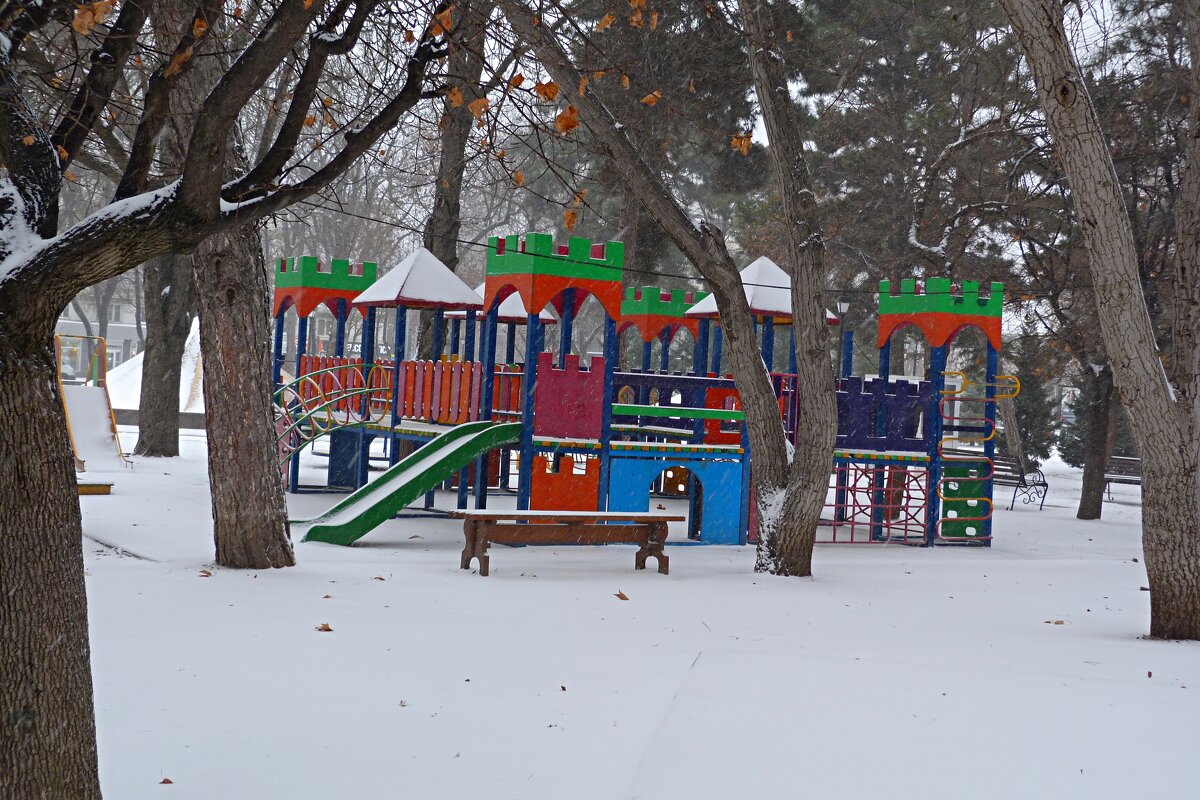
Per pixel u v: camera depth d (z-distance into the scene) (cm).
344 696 634
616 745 562
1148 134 2191
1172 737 587
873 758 542
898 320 1945
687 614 973
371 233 4331
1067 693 678
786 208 1289
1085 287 2475
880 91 3138
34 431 381
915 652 832
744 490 1659
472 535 1179
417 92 478
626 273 2834
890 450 1908
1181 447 959
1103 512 2702
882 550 1733
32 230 397
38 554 380
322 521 1462
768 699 645
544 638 819
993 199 2767
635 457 1595
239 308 1079
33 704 375
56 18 452
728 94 2230
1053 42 925
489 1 744
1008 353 3409
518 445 1530
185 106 988
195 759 520
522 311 2262
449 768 523
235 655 715
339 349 2216
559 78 1155
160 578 988
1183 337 1075
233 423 1085
